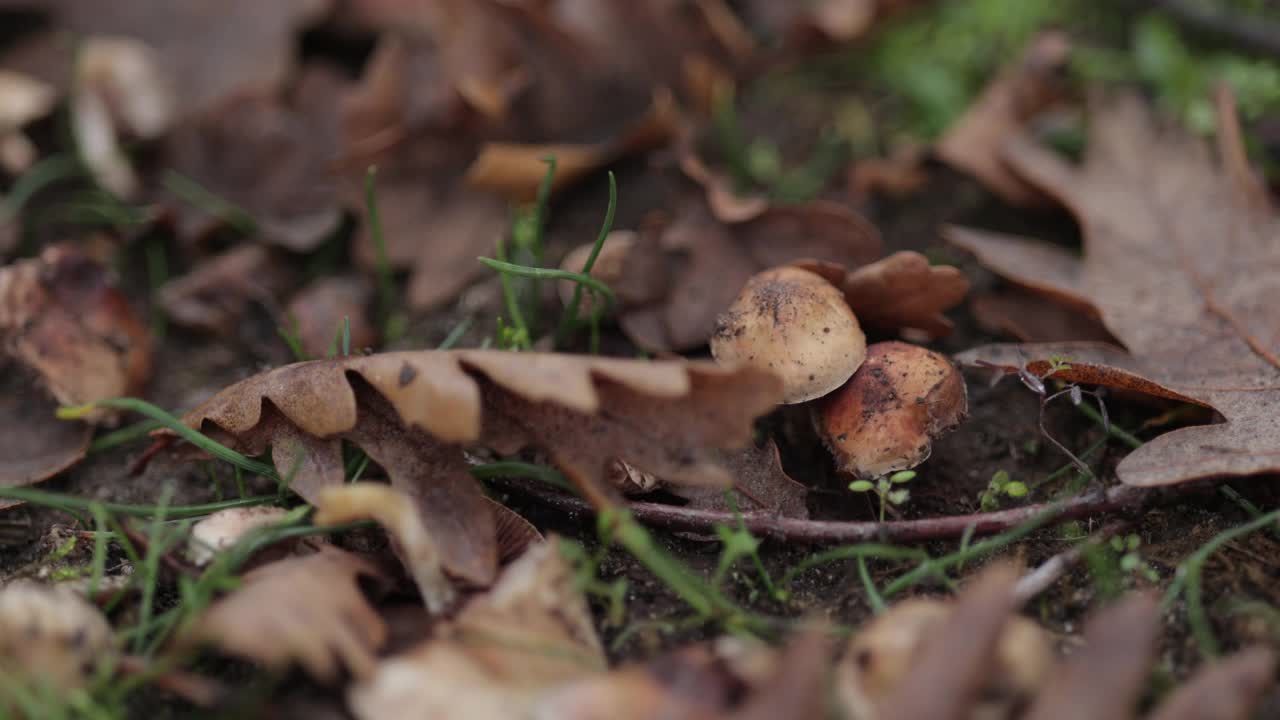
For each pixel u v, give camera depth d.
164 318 0.44
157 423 0.41
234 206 0.46
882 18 0.49
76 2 0.49
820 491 0.39
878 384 0.38
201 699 0.35
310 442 0.38
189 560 0.37
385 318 0.44
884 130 0.47
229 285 0.44
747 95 0.48
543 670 0.35
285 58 0.48
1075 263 0.42
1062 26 0.49
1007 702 0.34
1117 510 0.38
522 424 0.37
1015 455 0.40
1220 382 0.39
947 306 0.40
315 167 0.46
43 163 0.47
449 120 0.45
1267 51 0.46
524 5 0.44
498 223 0.44
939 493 0.39
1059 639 0.37
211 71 0.48
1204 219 0.42
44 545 0.39
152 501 0.40
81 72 0.47
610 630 0.37
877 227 0.45
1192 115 0.45
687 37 0.47
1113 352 0.40
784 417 0.40
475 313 0.43
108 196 0.46
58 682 0.35
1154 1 0.47
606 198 0.45
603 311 0.42
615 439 0.37
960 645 0.34
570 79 0.46
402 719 0.34
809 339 0.38
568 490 0.39
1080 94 0.47
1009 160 0.44
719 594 0.37
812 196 0.46
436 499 0.37
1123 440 0.40
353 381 0.38
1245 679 0.34
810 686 0.33
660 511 0.38
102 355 0.41
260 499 0.39
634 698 0.34
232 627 0.35
